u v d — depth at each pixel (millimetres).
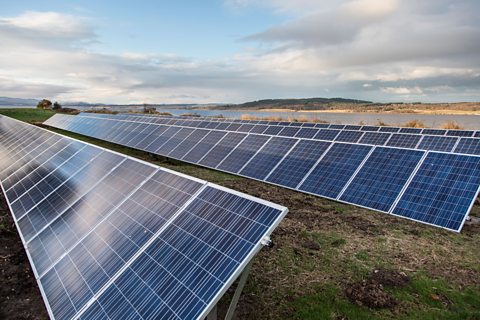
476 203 15203
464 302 7418
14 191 12453
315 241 10430
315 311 7082
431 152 12672
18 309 7148
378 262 9164
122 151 27453
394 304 7312
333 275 8492
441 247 10125
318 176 14391
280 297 7609
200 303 4332
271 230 4715
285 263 9070
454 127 40281
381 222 12117
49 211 9328
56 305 5727
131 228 6629
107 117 42656
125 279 5465
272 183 15344
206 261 4918
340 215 12758
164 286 4949
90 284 5754
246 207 5391
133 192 7801
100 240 6781
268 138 19172
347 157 14711
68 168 11789
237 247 4801
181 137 25141
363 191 12633
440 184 11297
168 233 5934
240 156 18734
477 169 10930
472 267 8930
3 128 31828
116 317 4883
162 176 7719
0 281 8164
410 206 11188
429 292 7758
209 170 20391
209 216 5723
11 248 9930
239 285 5117
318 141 16625
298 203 14156
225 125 31172
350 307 7199
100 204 8172
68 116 50688
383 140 22422
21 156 17453
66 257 6871
